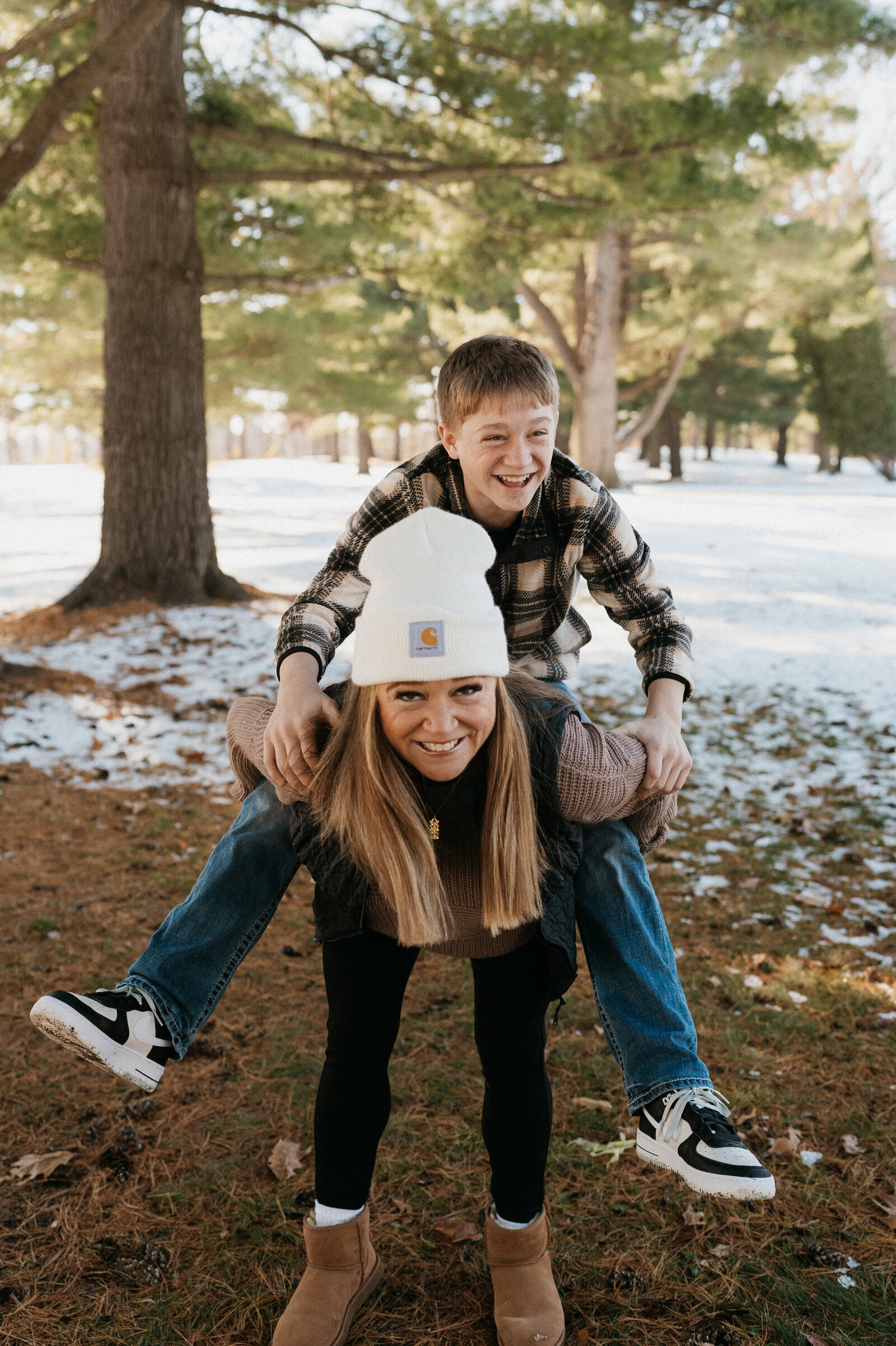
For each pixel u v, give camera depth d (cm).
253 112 1084
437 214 1288
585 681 766
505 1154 188
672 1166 162
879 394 3562
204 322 1988
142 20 673
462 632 150
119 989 175
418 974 340
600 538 198
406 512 193
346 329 2428
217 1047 292
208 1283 206
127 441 998
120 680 758
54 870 419
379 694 155
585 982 338
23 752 589
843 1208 228
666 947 182
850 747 616
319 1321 185
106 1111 263
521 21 900
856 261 2931
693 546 1650
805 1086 274
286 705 170
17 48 811
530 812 162
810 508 2456
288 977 338
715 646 908
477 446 176
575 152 942
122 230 966
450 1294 204
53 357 2373
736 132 970
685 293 2619
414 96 1049
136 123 938
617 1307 200
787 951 357
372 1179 238
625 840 185
